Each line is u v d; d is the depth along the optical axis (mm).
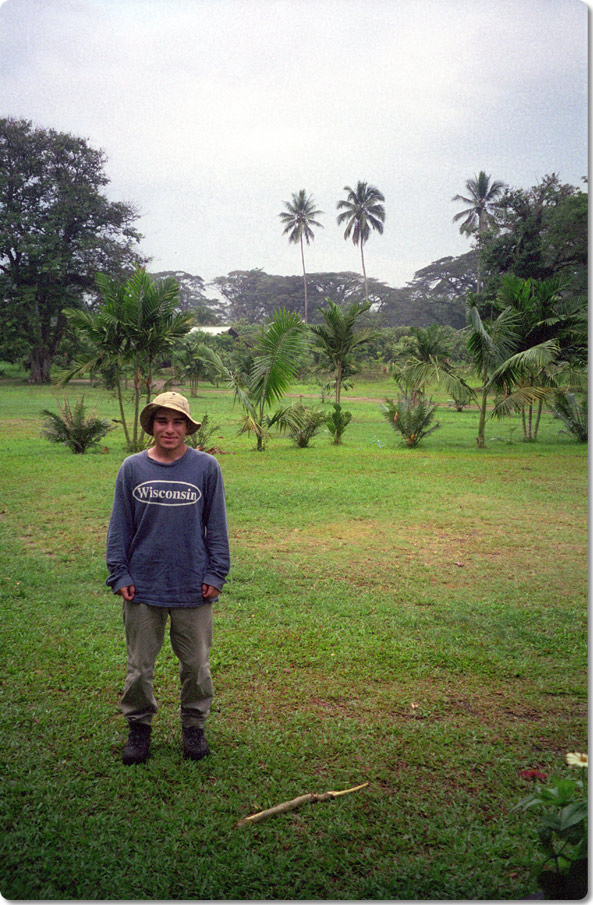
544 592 5508
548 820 2055
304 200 79312
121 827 2512
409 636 4480
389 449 16734
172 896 2191
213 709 3441
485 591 5520
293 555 6559
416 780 2838
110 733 3162
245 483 10648
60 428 15164
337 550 6793
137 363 15469
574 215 35281
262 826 2531
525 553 6781
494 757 3010
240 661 4020
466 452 15992
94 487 10102
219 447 16609
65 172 51844
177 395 3098
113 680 3725
